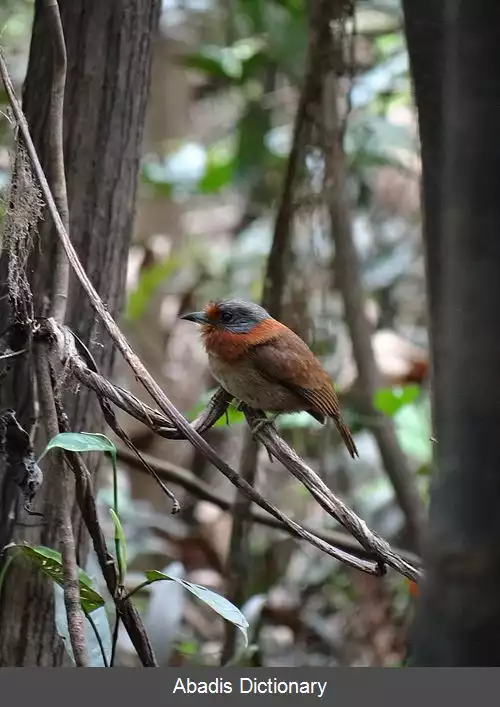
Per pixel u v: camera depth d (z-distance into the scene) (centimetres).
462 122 310
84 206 627
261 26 1107
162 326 1224
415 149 1061
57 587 508
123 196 645
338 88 855
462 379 309
